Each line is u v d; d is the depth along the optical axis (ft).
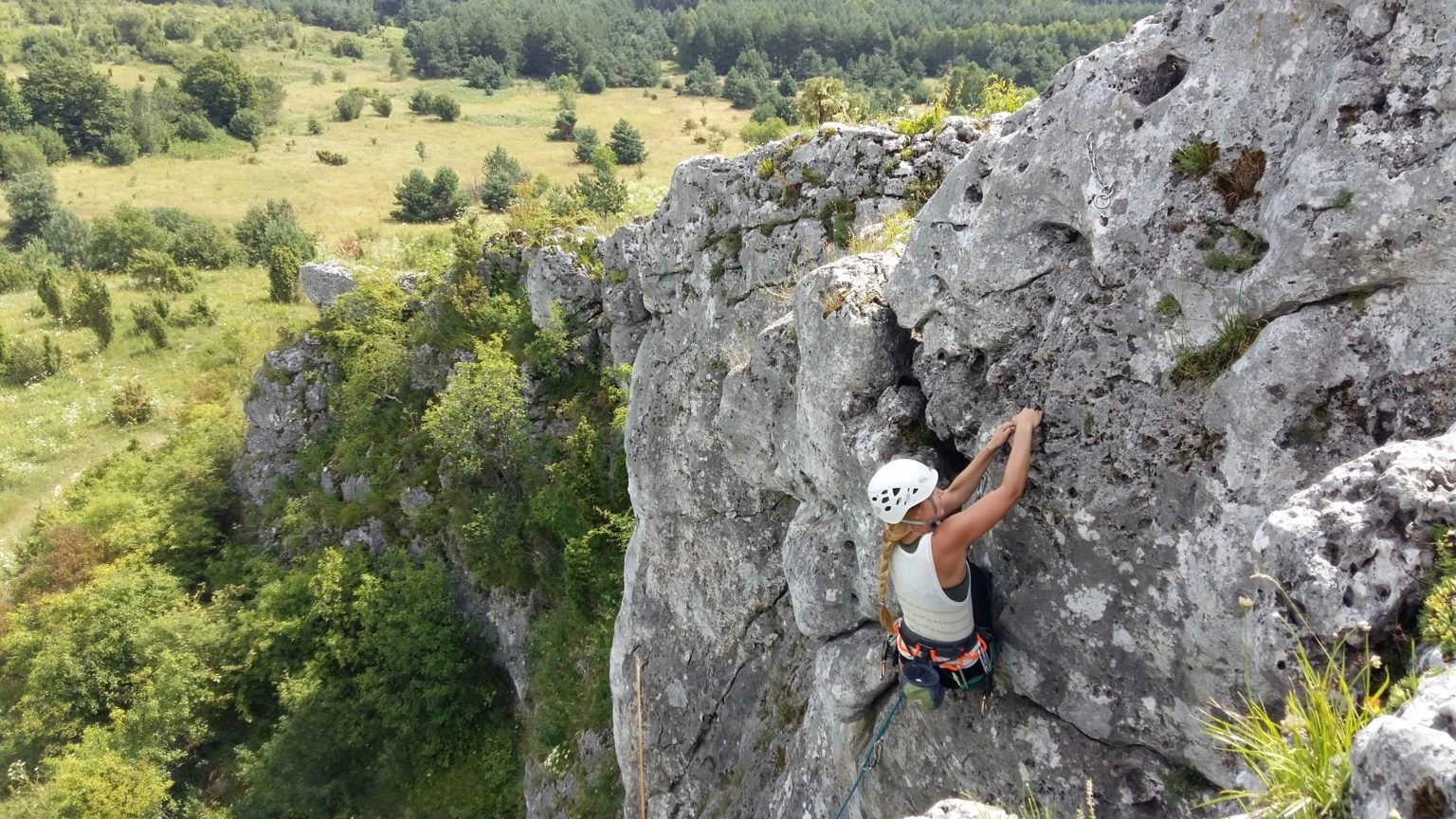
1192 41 13.57
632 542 40.73
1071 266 15.11
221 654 75.56
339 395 89.40
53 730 72.13
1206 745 13.43
